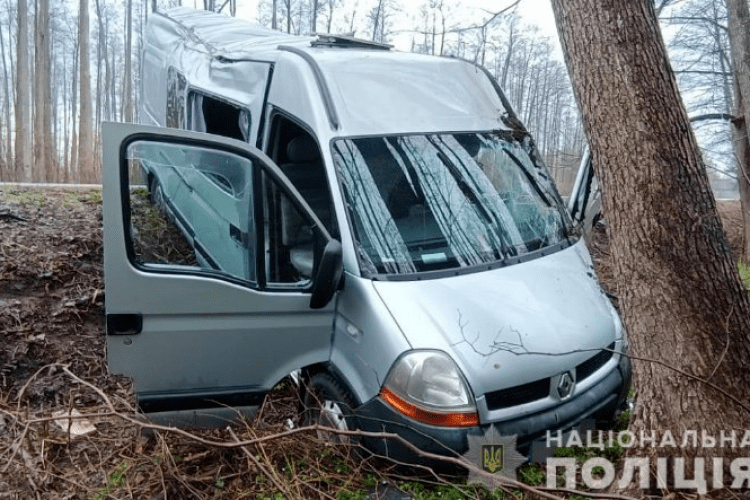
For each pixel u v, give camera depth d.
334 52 4.63
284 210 3.77
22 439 3.34
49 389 4.44
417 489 3.39
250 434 3.57
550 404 3.46
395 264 3.70
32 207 7.74
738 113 10.65
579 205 5.48
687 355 3.07
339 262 3.42
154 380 3.43
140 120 8.28
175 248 3.47
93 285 5.64
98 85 43.94
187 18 7.74
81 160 24.59
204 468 3.58
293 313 3.60
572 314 3.73
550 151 6.95
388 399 3.34
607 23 3.17
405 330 3.37
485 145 4.42
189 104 6.27
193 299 3.37
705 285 3.07
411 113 4.35
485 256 3.92
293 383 4.16
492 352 3.35
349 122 4.16
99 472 3.58
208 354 3.49
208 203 3.54
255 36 6.55
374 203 3.89
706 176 3.19
